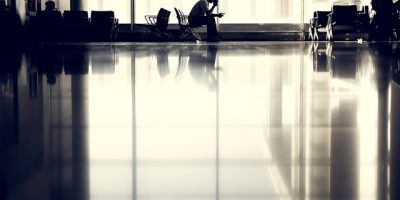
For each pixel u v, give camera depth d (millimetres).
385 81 3355
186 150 1486
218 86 3283
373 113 2084
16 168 1266
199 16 14234
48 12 14688
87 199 1033
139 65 5168
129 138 1669
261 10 19641
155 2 20000
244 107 2369
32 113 2162
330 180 1147
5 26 12727
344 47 9547
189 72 4320
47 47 10250
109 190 1093
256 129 1815
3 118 2025
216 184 1136
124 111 2250
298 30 19234
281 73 4195
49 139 1630
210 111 2262
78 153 1440
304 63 5355
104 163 1328
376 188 1079
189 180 1168
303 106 2355
